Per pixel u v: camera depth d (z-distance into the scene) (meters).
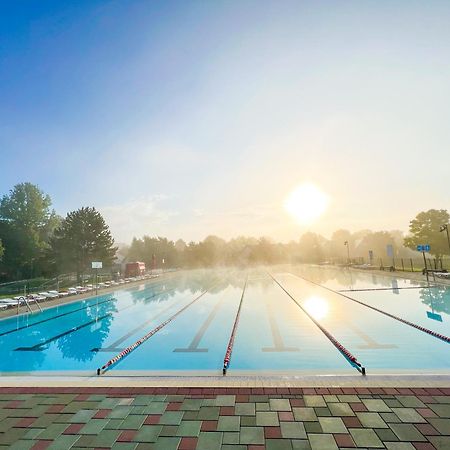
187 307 16.53
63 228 38.56
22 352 9.73
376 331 10.29
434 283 21.00
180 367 7.84
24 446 3.47
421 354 8.05
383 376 4.99
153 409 4.18
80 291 22.08
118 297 21.05
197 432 3.63
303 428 3.62
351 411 3.95
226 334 10.76
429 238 37.66
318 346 8.99
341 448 3.25
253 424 3.75
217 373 5.99
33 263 39.28
